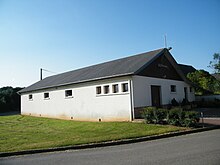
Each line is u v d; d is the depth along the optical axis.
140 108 16.78
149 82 18.17
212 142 8.91
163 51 19.69
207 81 29.42
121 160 6.98
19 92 30.94
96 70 22.09
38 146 9.52
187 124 12.91
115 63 21.86
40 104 26.66
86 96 20.03
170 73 21.08
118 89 17.30
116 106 17.34
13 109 41.06
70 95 22.34
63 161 7.34
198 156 6.82
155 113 14.21
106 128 13.88
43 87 25.45
